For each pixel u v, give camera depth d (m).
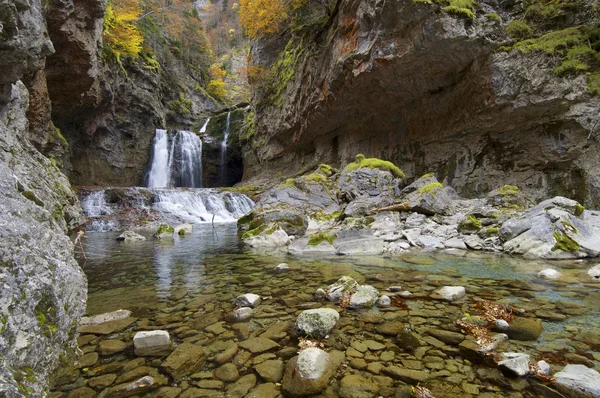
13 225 1.89
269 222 9.12
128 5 22.75
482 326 2.94
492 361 2.33
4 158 2.96
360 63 12.89
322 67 16.23
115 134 23.09
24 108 4.96
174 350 2.65
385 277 4.71
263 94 25.25
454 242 7.01
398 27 11.08
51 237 2.23
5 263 1.66
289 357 2.52
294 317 3.33
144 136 25.41
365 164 12.26
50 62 13.06
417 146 15.18
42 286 1.83
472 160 12.93
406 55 11.32
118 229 13.51
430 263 5.55
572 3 10.51
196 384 2.18
